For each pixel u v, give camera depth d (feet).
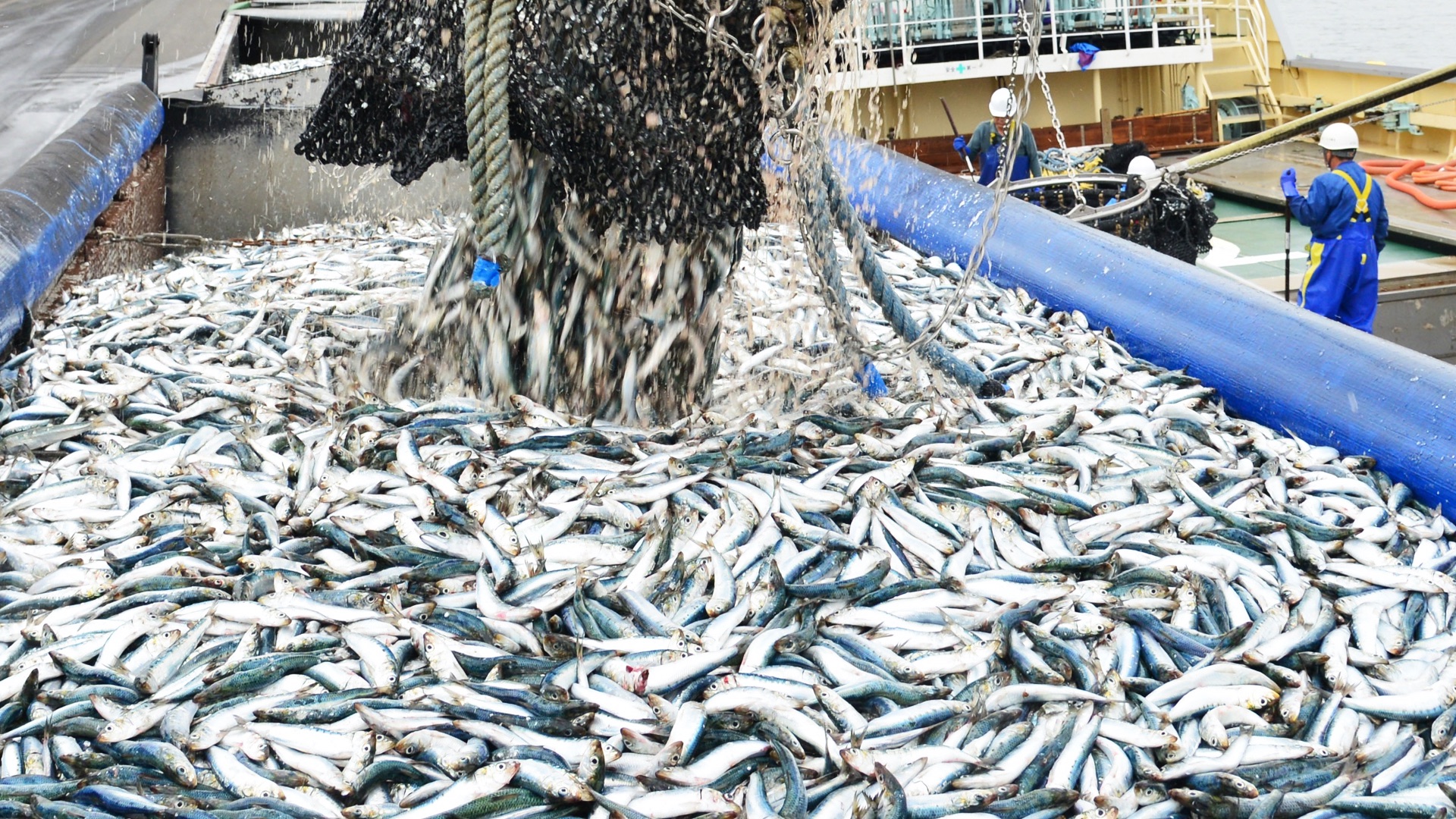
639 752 11.52
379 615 13.21
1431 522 17.58
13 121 54.13
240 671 12.29
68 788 11.07
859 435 17.66
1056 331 24.82
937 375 21.17
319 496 15.61
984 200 30.25
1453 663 13.50
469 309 19.06
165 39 74.33
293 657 12.56
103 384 20.17
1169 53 51.57
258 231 35.04
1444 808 11.28
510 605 13.61
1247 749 12.11
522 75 15.88
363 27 17.56
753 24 16.42
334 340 22.26
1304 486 17.97
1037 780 11.69
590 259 18.43
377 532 14.69
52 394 19.45
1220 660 13.43
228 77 35.94
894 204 32.50
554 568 14.38
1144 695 12.98
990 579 14.23
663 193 16.72
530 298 18.62
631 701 12.02
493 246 15.65
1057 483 16.88
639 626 13.37
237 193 34.91
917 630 13.43
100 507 15.81
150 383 19.85
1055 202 36.04
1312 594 14.30
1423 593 15.11
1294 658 13.57
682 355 19.20
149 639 13.01
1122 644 13.65
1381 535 16.47
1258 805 11.30
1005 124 39.34
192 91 36.99
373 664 12.55
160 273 28.17
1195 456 18.94
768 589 13.92
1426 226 40.98
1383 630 14.23
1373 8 57.16
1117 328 24.76
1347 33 55.98
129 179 32.07
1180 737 12.42
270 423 17.88
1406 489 18.48
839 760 11.43
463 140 17.21
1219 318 22.72
